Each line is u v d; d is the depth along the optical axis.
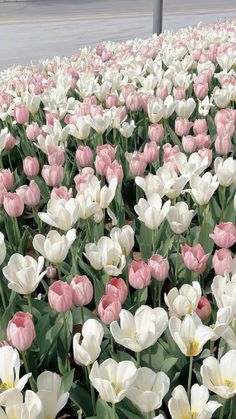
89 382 2.02
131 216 3.13
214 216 2.96
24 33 19.61
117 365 1.44
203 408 1.42
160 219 2.28
